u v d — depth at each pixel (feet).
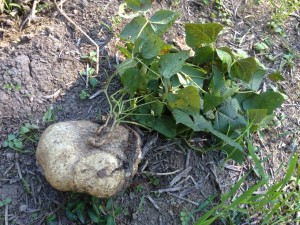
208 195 2.03
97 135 1.81
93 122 1.92
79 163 1.70
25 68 2.10
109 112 1.97
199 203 2.00
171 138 2.06
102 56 2.23
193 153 2.08
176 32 2.41
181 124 2.03
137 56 1.96
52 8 2.34
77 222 1.85
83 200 1.86
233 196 2.05
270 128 2.29
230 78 2.18
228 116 2.04
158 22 2.06
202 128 1.93
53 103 2.06
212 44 2.12
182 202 1.98
